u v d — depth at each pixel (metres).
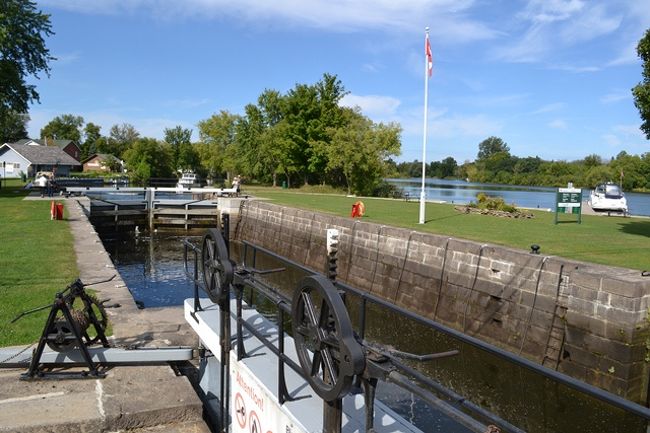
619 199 25.94
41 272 10.88
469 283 12.66
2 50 32.78
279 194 40.75
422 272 14.33
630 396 8.84
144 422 4.63
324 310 2.95
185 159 76.31
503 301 11.65
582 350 9.55
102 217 30.45
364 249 17.25
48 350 5.68
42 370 5.41
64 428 4.36
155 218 32.00
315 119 50.56
